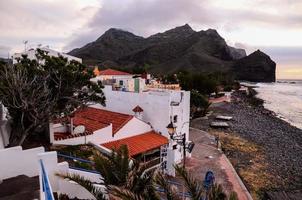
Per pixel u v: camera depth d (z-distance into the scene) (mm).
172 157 20359
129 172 10000
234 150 32906
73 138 18766
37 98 15492
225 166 24938
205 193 9453
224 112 63531
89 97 18938
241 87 158000
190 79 73000
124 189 8281
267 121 58250
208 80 76562
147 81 39781
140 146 21234
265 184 23188
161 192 11195
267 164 28688
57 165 10227
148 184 9828
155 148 22047
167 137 23578
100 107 28578
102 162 10289
